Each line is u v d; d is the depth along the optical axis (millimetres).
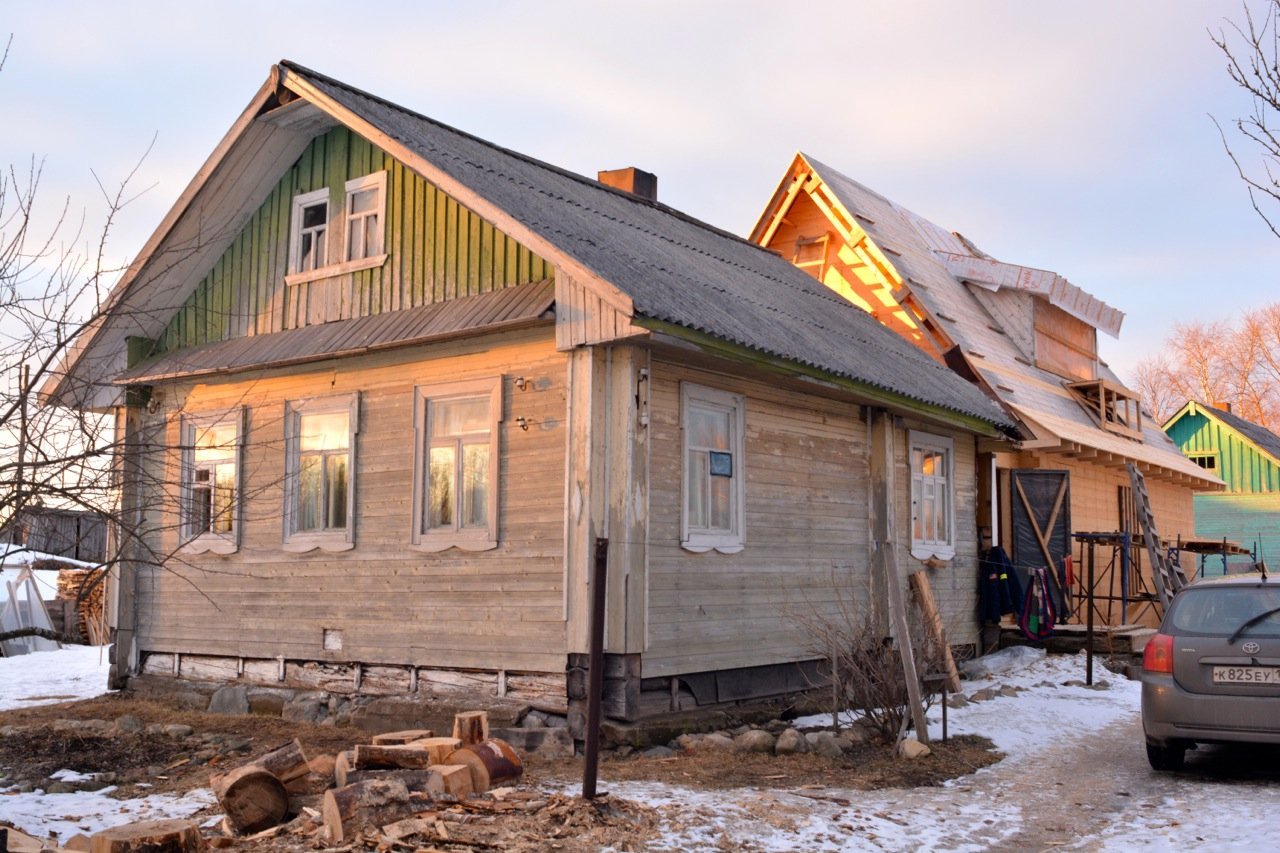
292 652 12734
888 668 10461
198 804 8234
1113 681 14875
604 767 9461
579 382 10383
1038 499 18250
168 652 14039
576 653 10250
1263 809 7699
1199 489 29391
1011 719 12117
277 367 13062
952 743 10547
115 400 14562
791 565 12547
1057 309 24281
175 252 12859
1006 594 17156
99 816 7945
